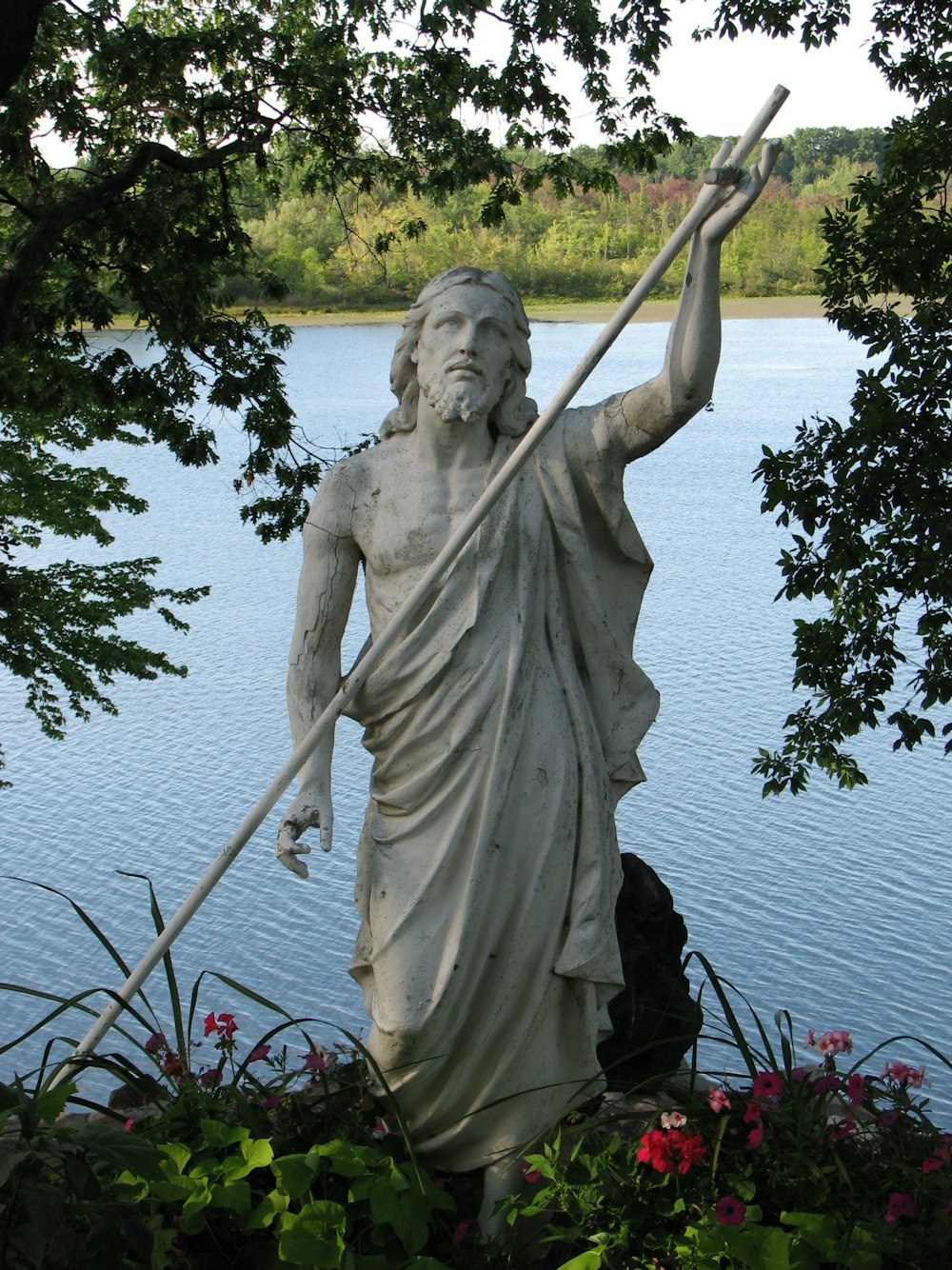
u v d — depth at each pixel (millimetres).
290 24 15195
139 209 13875
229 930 20203
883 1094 3998
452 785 4121
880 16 12453
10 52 8359
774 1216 3795
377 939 4164
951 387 11445
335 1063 4488
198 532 49312
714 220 3961
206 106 14500
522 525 4223
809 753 12750
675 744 27641
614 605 4398
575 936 4133
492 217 15711
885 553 12523
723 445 60094
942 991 17844
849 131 63188
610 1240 3656
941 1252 3629
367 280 25203
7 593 15891
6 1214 3393
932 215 12320
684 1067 5188
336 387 58875
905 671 30266
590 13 14133
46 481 16438
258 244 32594
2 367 14320
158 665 16859
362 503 4348
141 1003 18062
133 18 16250
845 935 19422
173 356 14344
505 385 4367
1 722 32094
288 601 40531
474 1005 4129
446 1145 4199
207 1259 3818
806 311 73188
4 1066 16766
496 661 4137
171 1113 4066
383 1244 3811
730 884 21250
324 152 15867
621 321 3971
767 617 36281
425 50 14609
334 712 4180
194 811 25688
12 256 13000
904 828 23453
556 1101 4180
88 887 22344
